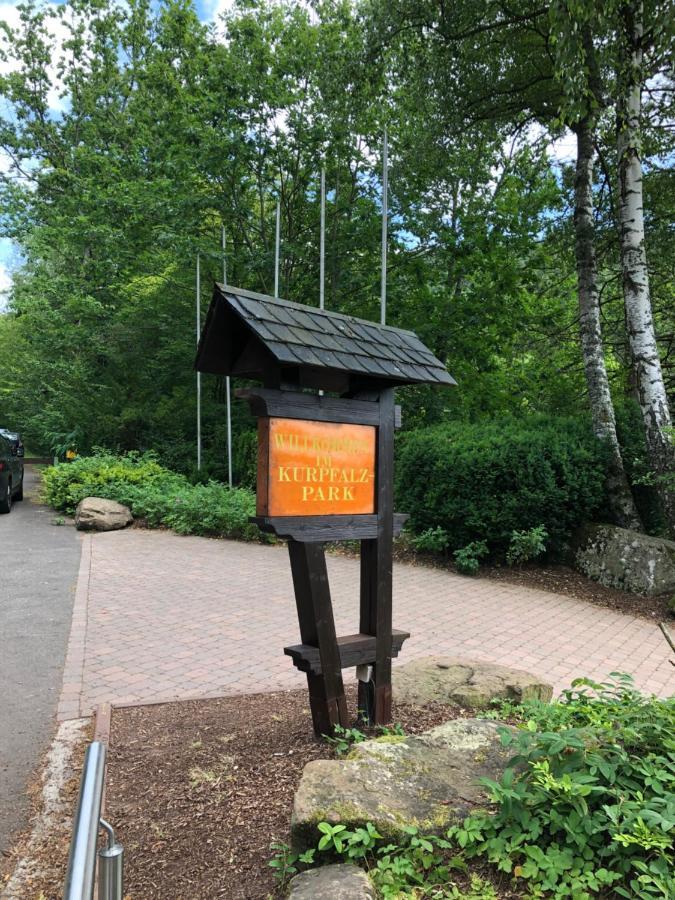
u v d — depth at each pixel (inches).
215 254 612.7
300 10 603.5
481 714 153.5
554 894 89.4
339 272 641.0
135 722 164.7
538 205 597.9
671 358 524.1
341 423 147.3
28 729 164.6
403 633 159.6
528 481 362.3
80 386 737.0
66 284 794.8
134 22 978.1
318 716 144.9
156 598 301.4
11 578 339.0
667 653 250.1
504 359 696.4
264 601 298.4
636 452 405.7
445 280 681.0
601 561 358.3
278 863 98.8
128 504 533.6
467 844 97.8
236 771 132.3
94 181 738.8
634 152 361.1
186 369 733.9
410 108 506.9
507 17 427.2
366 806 102.3
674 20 296.4
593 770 99.0
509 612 297.4
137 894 98.3
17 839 119.1
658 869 85.6
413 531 417.7
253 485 613.0
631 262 364.2
